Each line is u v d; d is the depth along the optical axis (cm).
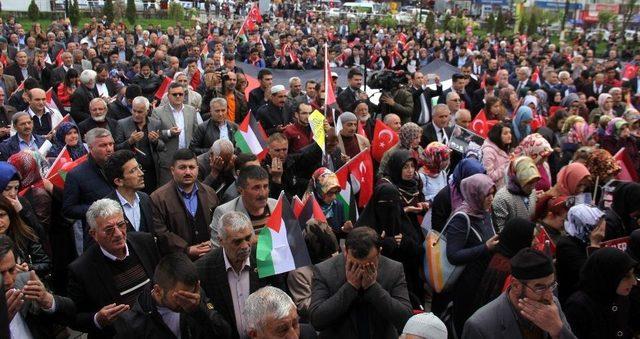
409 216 653
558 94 1484
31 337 409
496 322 372
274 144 698
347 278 399
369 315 408
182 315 382
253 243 445
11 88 1270
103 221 438
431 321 351
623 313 430
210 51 2156
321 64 2097
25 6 4597
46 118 962
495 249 494
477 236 527
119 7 4525
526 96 1281
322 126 768
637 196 601
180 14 4859
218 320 402
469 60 2295
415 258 594
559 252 536
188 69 1427
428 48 2923
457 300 517
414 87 1232
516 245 479
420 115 1194
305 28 3731
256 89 1206
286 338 340
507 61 2361
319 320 396
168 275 372
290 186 735
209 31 2953
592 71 1942
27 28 3800
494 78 1363
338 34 3734
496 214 613
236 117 1072
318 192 610
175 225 570
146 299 391
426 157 721
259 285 457
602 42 4409
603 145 974
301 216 563
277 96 1030
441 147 720
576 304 425
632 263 416
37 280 404
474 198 533
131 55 2045
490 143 795
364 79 1339
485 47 2809
